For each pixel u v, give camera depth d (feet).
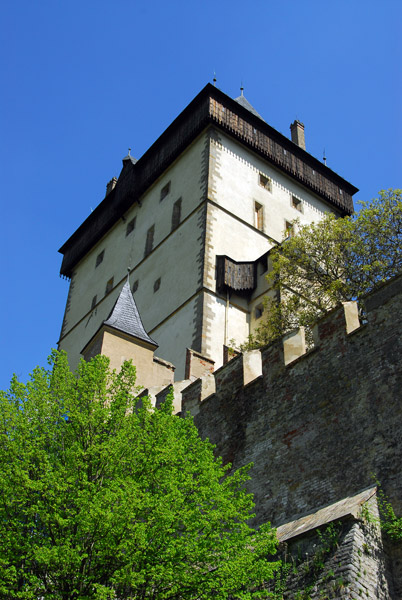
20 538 38.19
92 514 36.83
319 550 37.58
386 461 40.47
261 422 51.26
